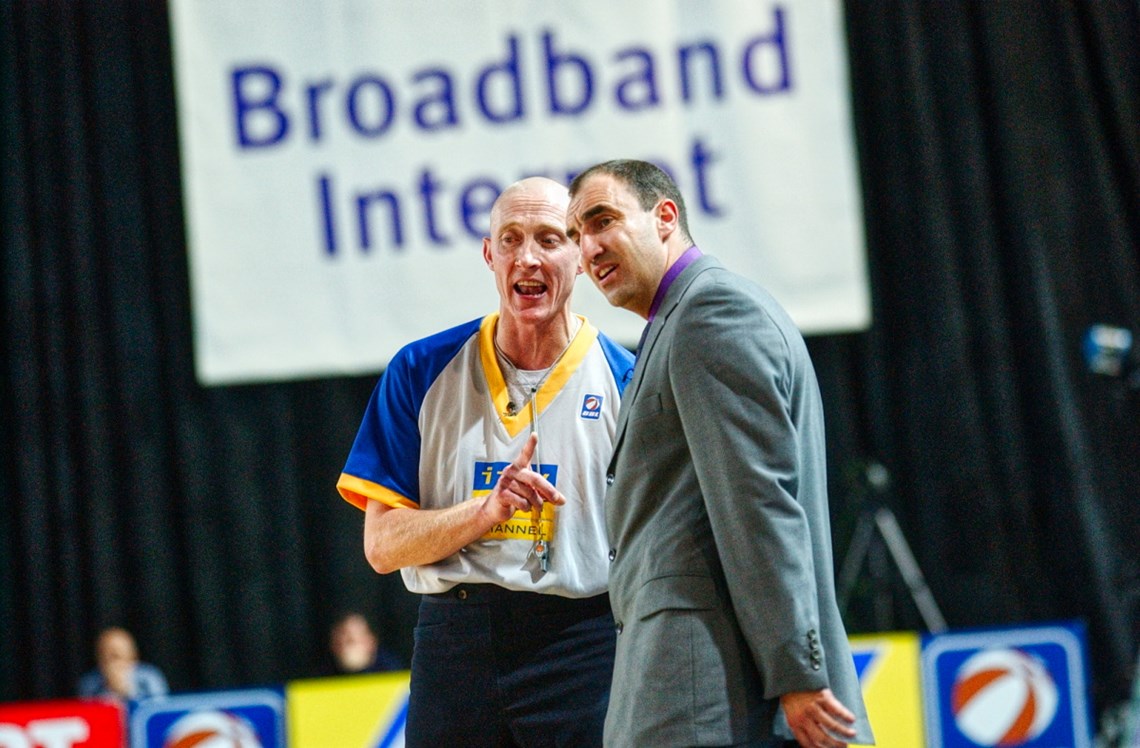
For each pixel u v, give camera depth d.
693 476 5.48
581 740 6.16
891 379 16.20
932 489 16.03
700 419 5.29
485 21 15.55
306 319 15.41
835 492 15.98
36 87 15.98
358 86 15.52
